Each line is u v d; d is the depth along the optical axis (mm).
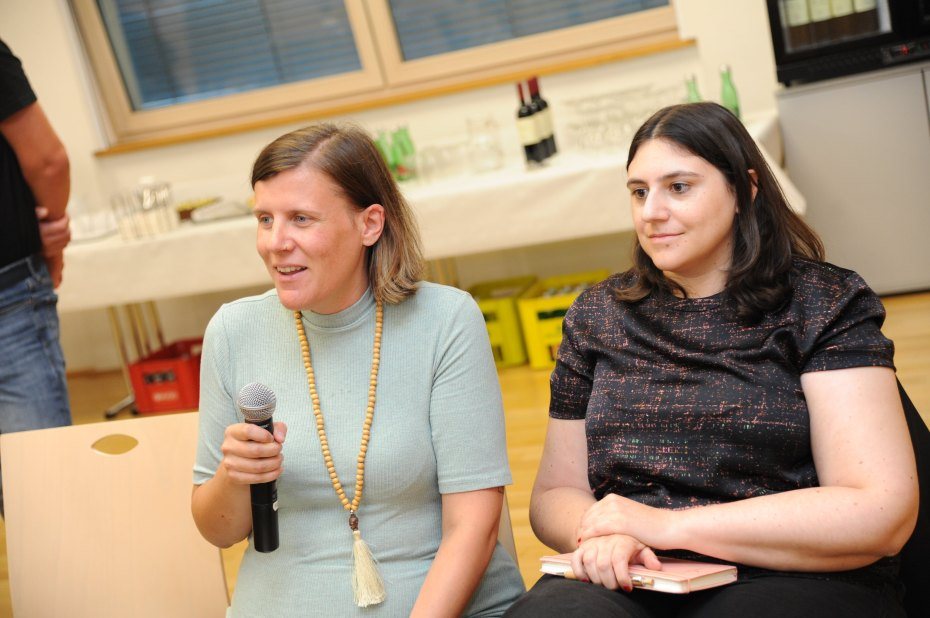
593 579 1432
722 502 1506
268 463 1432
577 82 4879
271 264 1545
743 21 4551
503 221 4047
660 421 1543
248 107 5430
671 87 4164
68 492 1807
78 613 1795
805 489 1411
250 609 1594
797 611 1340
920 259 4262
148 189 4496
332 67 5344
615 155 4031
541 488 1717
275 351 1643
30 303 2705
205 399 1669
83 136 5527
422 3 5129
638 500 1562
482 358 1609
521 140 4113
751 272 1515
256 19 5348
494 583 1616
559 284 4887
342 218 1542
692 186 1515
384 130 5184
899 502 1370
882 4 4031
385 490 1567
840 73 4160
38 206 2734
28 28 5406
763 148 3689
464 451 1570
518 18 5027
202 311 5664
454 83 5152
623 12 4898
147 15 5461
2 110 2594
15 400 2695
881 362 1437
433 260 4953
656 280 1606
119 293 4520
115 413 5070
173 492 1766
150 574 1776
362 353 1609
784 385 1478
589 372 1677
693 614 1400
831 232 4332
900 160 4176
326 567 1571
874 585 1434
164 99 5574
